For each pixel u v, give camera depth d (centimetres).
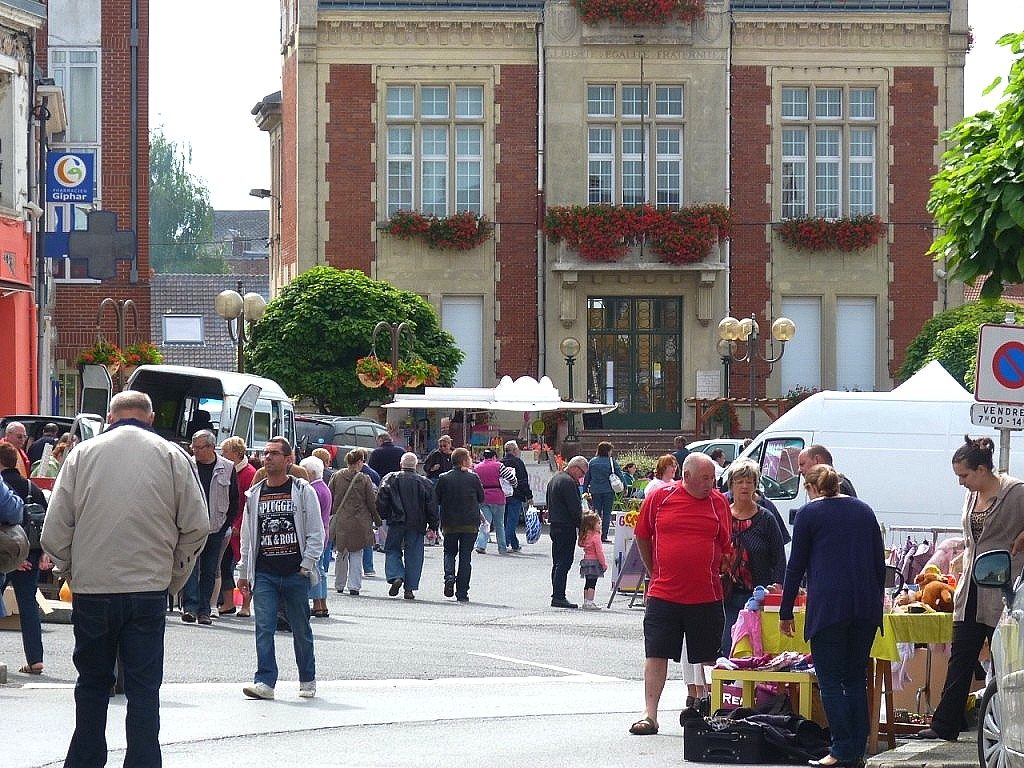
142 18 6569
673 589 1964
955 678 1838
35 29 4994
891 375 7262
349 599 3656
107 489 1500
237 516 3036
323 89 7150
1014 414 2047
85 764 1523
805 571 1792
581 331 7188
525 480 5056
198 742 1828
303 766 1694
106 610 1497
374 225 7169
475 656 2697
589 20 7150
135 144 6550
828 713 1745
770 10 7188
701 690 2052
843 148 7244
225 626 2984
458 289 7169
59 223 6494
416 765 1712
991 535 1814
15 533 2091
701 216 7056
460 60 7156
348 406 6588
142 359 5094
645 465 6200
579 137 7169
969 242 2211
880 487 3756
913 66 7244
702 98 7181
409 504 3666
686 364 7188
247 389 4494
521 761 1748
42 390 5166
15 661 2423
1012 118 2219
